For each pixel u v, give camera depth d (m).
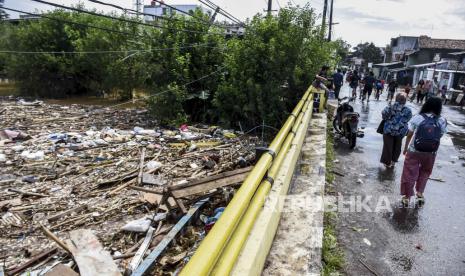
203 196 6.21
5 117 15.00
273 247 3.51
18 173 8.05
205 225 5.36
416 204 5.64
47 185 7.34
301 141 6.91
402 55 55.44
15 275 4.32
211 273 1.99
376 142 10.04
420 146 5.29
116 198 6.66
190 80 15.50
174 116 14.95
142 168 8.27
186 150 10.24
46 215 5.98
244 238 2.43
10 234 5.35
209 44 15.26
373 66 64.19
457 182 6.93
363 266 3.89
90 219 5.80
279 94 13.55
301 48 13.61
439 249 4.31
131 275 4.13
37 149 10.00
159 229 5.35
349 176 6.98
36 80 24.73
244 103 14.00
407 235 4.62
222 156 9.58
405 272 3.82
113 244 5.01
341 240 4.43
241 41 14.33
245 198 2.46
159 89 15.02
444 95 23.95
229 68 14.38
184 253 4.65
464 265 3.99
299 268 3.18
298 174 5.75
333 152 8.71
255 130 14.12
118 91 23.58
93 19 24.03
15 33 24.95
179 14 15.46
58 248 4.91
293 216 4.20
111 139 11.27
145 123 14.91
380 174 7.16
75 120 14.98
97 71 23.91
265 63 13.46
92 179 7.70
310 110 10.57
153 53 15.07
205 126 14.53
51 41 24.34
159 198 6.33
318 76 12.31
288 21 13.62
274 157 3.71
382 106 18.52
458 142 10.84
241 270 2.51
